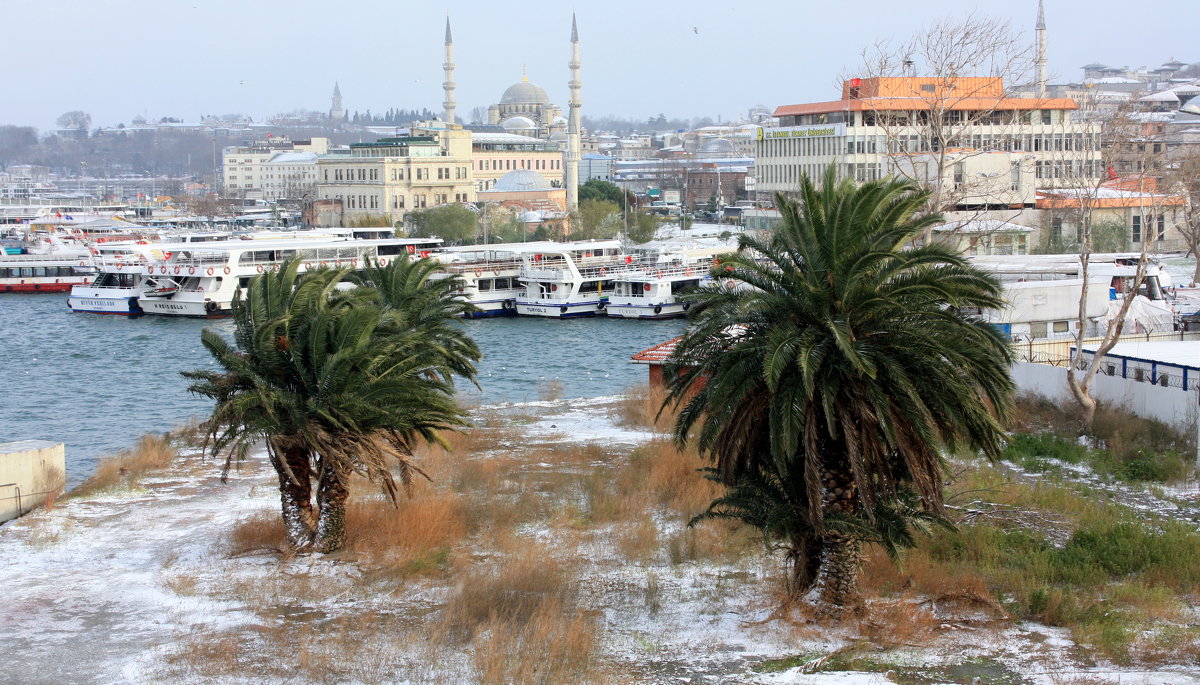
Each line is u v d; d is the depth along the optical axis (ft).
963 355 88.63
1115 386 162.30
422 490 135.33
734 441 91.09
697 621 93.45
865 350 87.04
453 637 90.38
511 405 222.69
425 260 186.60
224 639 91.04
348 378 112.06
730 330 94.99
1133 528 109.50
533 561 104.58
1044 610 91.56
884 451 90.12
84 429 231.71
